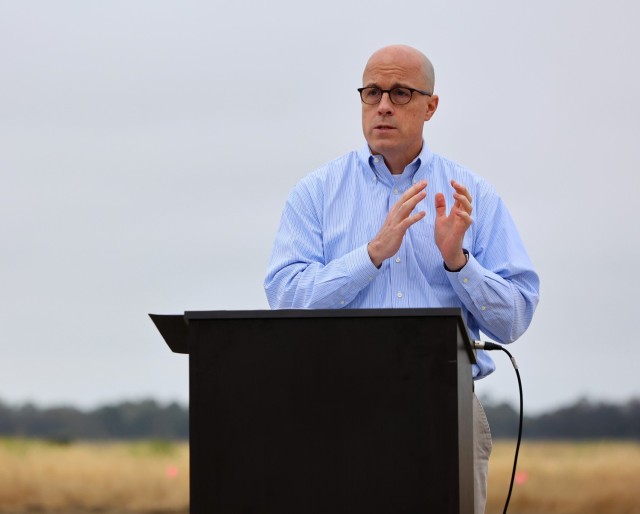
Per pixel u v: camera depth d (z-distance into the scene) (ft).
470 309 20.34
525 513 40.55
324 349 15.99
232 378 16.11
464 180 21.77
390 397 15.81
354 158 21.95
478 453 21.26
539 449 41.37
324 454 15.85
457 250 19.62
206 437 16.08
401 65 21.04
